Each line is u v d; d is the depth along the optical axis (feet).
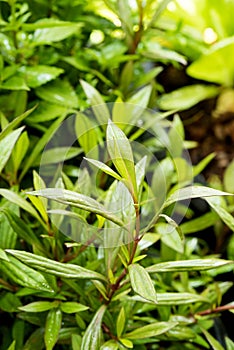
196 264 1.89
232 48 3.81
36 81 2.50
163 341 2.43
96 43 3.06
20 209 2.37
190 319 2.27
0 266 1.97
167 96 3.47
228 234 2.92
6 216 2.05
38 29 2.62
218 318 2.60
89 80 2.84
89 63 2.91
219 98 4.17
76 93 2.75
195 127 4.15
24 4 2.66
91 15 3.09
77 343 2.00
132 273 1.78
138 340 2.14
